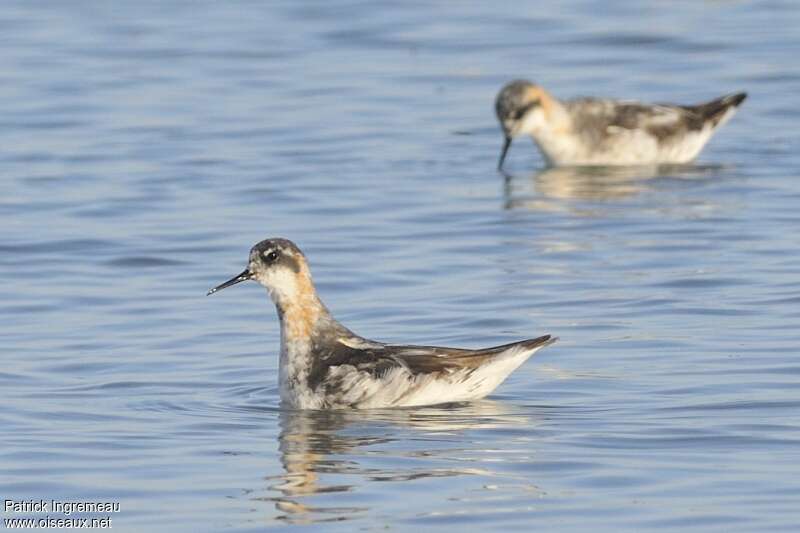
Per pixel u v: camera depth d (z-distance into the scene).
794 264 21.39
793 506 12.92
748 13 38.56
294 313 16.47
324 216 24.72
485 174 27.98
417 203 25.56
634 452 14.39
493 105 32.22
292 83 33.62
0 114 31.36
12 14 39.84
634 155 29.44
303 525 12.77
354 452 14.61
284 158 28.33
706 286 20.45
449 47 36.28
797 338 17.97
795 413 15.41
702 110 29.69
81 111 31.61
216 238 23.44
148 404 16.34
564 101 29.80
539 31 37.50
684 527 12.54
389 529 12.62
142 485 13.80
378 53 35.94
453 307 19.80
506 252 22.64
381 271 21.61
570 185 27.39
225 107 31.92
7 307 20.23
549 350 17.88
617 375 16.88
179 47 36.44
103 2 41.16
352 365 16.20
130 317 19.73
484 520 12.78
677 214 24.77
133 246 23.03
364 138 29.80
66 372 17.50
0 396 16.61
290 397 16.34
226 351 18.27
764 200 25.45
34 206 25.33
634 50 35.91
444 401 16.11
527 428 15.18
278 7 40.31
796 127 30.61
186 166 27.78
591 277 21.16
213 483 13.83
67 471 14.18
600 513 12.88
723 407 15.65
